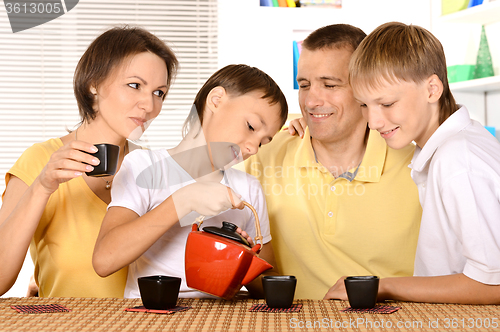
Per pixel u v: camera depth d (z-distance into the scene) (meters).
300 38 2.97
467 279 0.88
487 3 2.29
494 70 2.49
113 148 0.93
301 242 1.38
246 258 0.86
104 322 0.73
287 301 0.82
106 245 0.96
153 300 0.81
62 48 3.12
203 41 3.23
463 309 0.82
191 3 3.13
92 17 3.11
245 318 0.75
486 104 2.57
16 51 3.08
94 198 1.24
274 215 1.40
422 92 1.04
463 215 0.89
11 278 1.05
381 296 0.92
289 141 1.50
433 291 0.88
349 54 1.28
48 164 0.99
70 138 1.32
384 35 1.08
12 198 1.18
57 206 1.23
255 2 2.96
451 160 0.94
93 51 1.23
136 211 1.07
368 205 1.35
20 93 3.11
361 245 1.35
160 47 1.30
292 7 2.96
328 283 1.35
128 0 3.15
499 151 0.97
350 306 0.84
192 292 1.07
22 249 1.04
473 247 0.87
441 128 1.04
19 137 3.05
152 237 0.95
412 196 1.36
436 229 1.02
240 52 2.96
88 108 1.26
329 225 1.36
